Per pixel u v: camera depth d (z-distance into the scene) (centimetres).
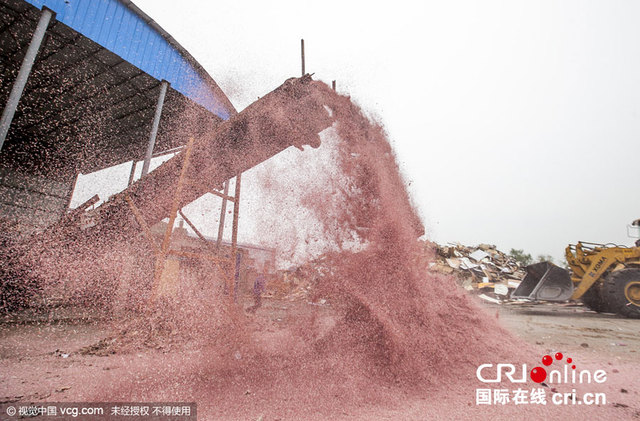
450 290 423
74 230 632
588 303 1113
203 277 688
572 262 1154
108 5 756
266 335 436
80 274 634
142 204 586
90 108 1028
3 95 962
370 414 214
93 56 809
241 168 541
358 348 314
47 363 316
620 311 934
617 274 970
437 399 246
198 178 554
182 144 1173
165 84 848
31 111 1048
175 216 466
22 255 636
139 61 807
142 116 1046
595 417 220
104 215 601
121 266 621
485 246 2153
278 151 509
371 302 337
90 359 334
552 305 1263
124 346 378
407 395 252
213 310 487
